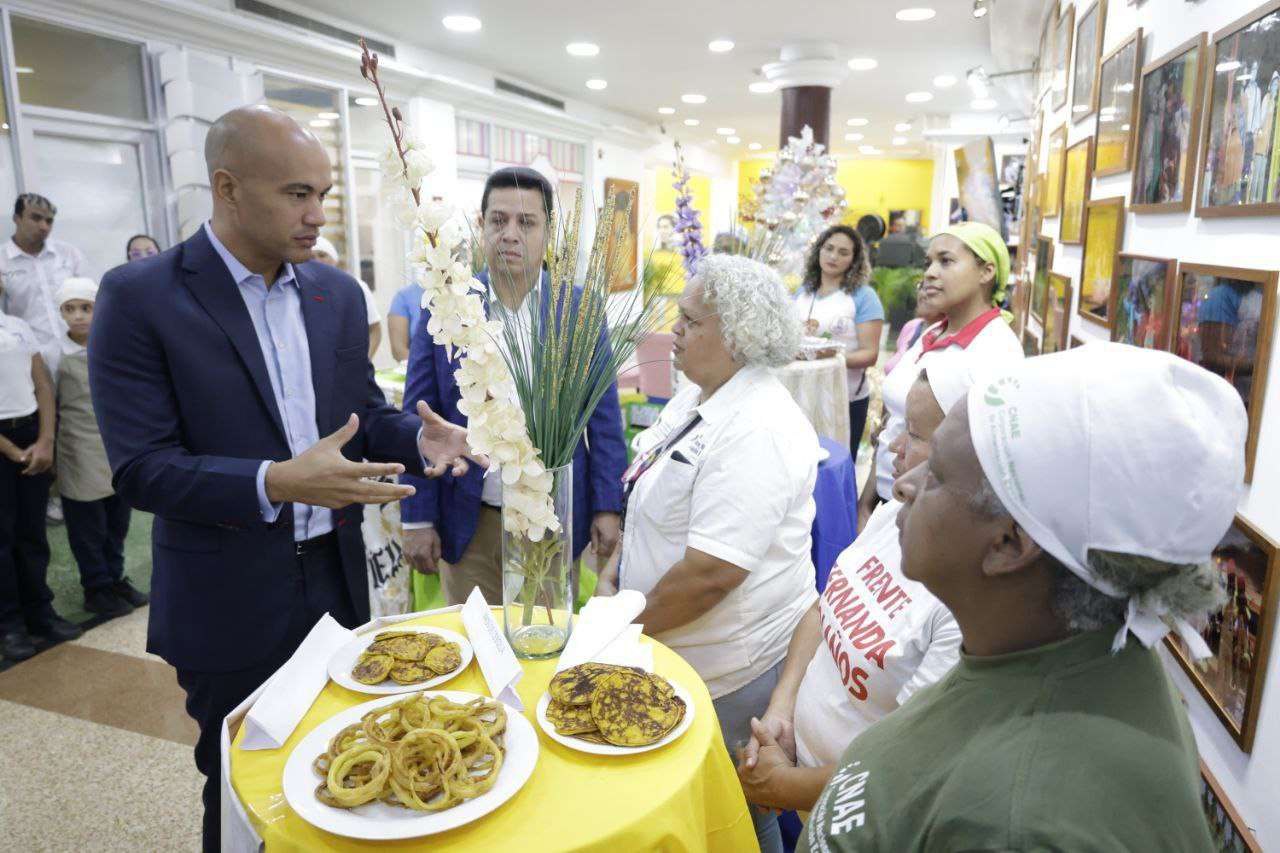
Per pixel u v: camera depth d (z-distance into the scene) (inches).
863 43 251.1
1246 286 57.2
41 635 117.8
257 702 42.0
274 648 58.4
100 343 53.2
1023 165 370.9
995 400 24.0
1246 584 54.1
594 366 47.9
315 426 61.7
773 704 55.7
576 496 77.7
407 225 40.9
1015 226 318.3
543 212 65.9
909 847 23.9
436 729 37.4
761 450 58.2
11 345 113.5
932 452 26.1
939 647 40.5
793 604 64.3
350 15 219.5
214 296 56.0
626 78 313.9
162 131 177.3
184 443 56.1
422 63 259.1
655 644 53.0
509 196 65.2
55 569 145.1
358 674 46.6
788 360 62.3
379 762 35.9
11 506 113.9
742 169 692.1
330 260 173.0
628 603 55.1
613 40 250.4
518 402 47.1
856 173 667.4
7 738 93.7
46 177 159.6
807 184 152.7
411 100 259.8
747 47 260.1
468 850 33.2
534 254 64.4
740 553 57.3
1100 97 115.3
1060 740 21.9
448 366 78.5
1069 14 152.2
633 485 67.7
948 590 25.9
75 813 80.7
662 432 69.6
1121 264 95.6
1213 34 66.2
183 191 180.4
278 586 58.2
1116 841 20.1
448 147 276.8
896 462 49.1
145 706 101.1
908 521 26.9
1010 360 25.9
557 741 40.5
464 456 60.4
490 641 47.8
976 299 98.9
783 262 146.6
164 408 54.2
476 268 64.9
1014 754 22.2
